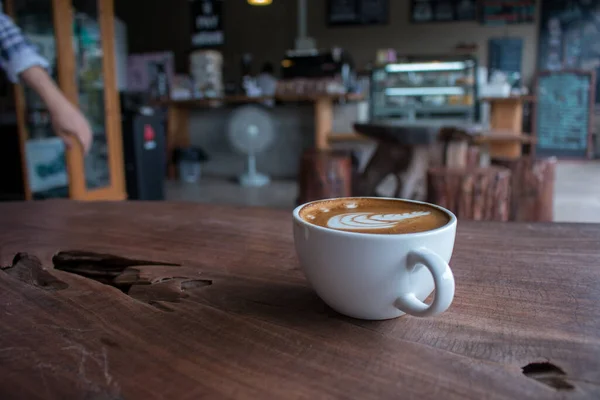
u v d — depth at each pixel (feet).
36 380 1.30
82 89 13.92
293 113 20.76
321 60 21.70
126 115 15.07
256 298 1.87
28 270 2.21
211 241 2.69
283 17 28.78
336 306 1.69
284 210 3.53
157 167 15.97
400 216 1.78
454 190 7.69
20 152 13.30
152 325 1.63
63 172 14.06
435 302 1.41
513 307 1.77
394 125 11.85
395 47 28.19
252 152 19.49
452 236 1.60
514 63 27.35
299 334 1.57
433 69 22.53
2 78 12.99
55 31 12.42
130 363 1.39
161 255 2.43
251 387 1.27
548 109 27.66
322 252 1.58
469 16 27.30
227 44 29.68
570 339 1.52
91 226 3.05
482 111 21.53
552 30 27.02
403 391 1.25
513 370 1.34
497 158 9.55
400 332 1.58
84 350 1.46
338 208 1.93
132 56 27.71
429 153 12.10
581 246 2.52
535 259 2.31
